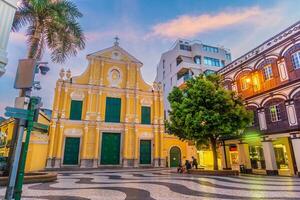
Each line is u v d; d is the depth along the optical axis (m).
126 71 30.33
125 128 27.62
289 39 17.25
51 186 10.39
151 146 28.41
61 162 24.02
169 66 43.12
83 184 11.30
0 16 3.73
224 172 16.56
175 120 18.42
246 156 20.36
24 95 4.37
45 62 5.29
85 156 25.03
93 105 27.34
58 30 13.73
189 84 20.12
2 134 24.05
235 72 22.81
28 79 4.30
